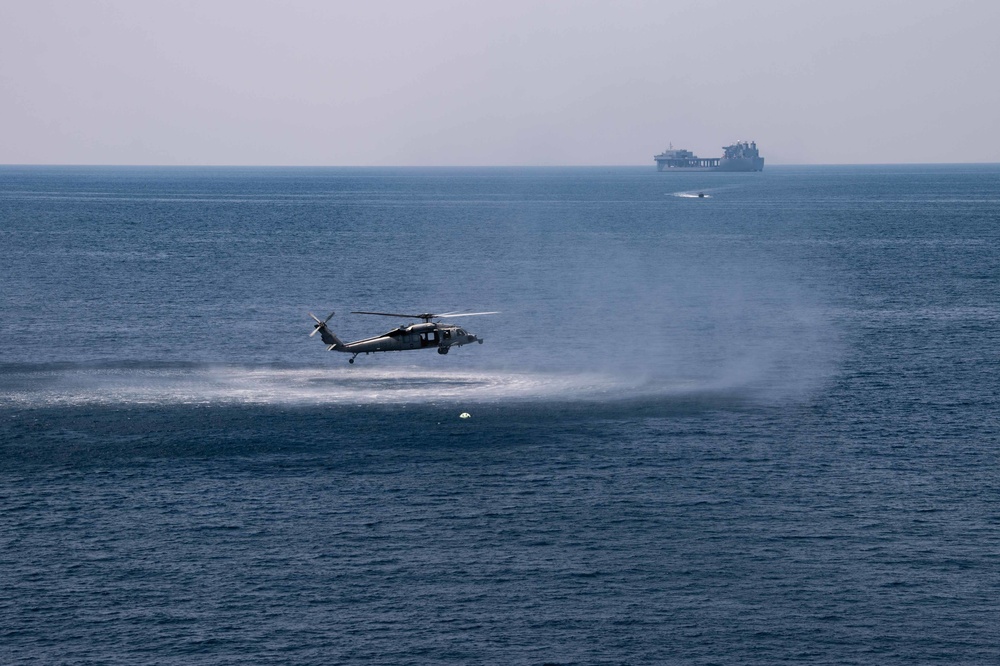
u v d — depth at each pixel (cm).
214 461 17475
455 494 15825
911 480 16550
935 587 12681
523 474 16788
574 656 11175
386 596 12444
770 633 11631
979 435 19212
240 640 11444
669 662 11069
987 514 15025
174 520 14725
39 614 11944
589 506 15325
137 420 19988
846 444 18588
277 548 13762
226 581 12794
